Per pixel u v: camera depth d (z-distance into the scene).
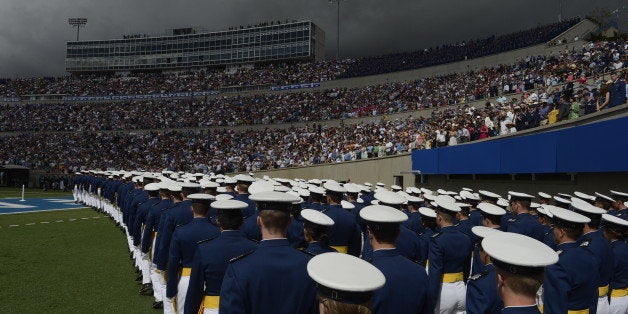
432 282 5.62
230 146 47.38
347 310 2.45
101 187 23.47
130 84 69.88
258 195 3.73
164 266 7.23
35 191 43.53
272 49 73.50
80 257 12.53
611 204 9.18
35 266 11.29
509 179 15.94
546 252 3.05
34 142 55.28
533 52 40.75
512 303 2.96
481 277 4.25
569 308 4.39
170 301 7.27
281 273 3.37
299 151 39.12
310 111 50.06
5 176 47.91
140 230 10.16
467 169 18.02
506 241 3.23
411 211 9.19
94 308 8.16
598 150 10.75
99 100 66.12
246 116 53.62
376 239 4.11
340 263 2.79
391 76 51.84
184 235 5.94
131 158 48.81
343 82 55.09
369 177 28.17
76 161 48.75
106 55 81.50
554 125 13.56
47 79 73.62
